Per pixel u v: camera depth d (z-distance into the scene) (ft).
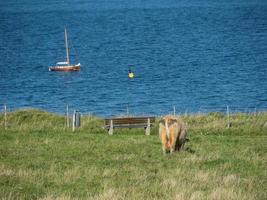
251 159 96.32
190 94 303.68
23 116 163.22
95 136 124.26
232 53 472.85
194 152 103.76
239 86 325.62
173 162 93.76
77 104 284.20
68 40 605.73
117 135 127.24
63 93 319.88
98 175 84.07
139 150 105.70
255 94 300.61
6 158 97.55
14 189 76.18
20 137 121.60
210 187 76.28
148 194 72.84
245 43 534.37
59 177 82.99
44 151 104.17
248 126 144.05
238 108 264.11
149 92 312.50
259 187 77.36
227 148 109.50
